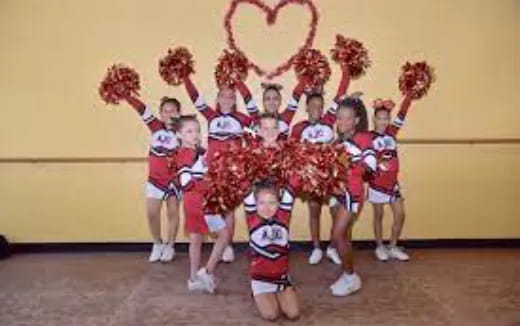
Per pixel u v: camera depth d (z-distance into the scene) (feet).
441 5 16.44
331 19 16.40
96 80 16.38
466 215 16.88
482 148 16.78
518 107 16.72
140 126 16.48
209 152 15.31
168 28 16.34
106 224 16.69
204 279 12.57
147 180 16.48
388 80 16.56
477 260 15.44
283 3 16.33
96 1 16.22
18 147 16.44
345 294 12.38
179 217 16.35
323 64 15.49
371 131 15.94
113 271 14.52
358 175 12.21
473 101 16.67
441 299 12.09
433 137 16.70
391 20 16.46
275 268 10.87
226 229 12.63
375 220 15.92
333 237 13.03
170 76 15.57
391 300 12.04
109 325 10.69
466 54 16.56
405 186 16.80
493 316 11.06
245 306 11.75
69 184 16.57
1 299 12.23
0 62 16.24
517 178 16.85
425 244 16.90
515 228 16.92
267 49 16.44
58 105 16.39
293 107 15.56
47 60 16.30
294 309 10.89
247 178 11.06
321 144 11.73
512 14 16.55
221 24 16.35
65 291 12.81
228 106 15.49
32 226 16.61
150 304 11.89
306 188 11.00
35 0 16.17
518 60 16.62
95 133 16.47
